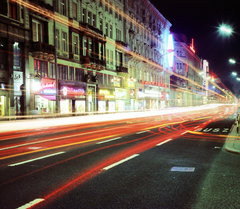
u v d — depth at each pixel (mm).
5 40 24375
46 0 29172
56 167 6797
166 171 6449
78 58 35281
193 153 8969
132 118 32062
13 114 24781
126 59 49344
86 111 37250
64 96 32094
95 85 39469
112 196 4617
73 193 4766
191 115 39594
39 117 27109
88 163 7305
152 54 63500
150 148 9969
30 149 9594
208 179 5746
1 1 23906
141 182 5484
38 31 28625
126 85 49375
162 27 71188
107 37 42625
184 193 4805
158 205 4215
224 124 21656
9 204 4223
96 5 39625
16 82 25234
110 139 12531
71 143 11148
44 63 29156
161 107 69438
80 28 35156
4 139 12445
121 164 7207
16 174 6090
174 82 83500
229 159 7977
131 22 51625
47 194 4707
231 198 4559
